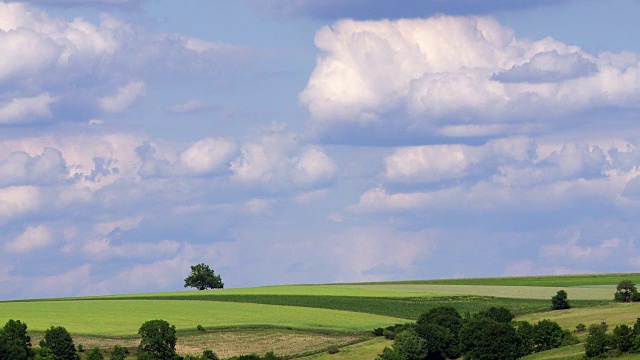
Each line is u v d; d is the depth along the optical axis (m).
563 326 167.50
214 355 148.25
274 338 164.00
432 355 156.75
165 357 147.88
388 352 149.12
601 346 132.38
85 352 150.12
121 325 170.62
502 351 149.00
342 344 159.50
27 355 143.62
